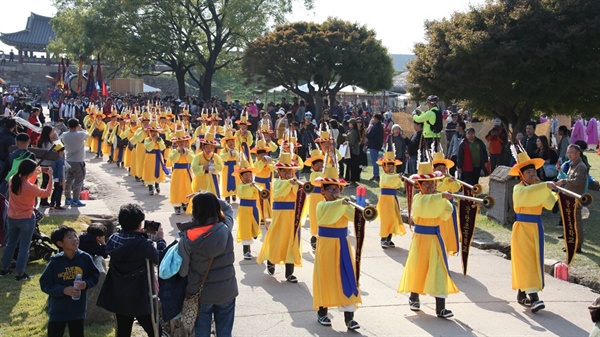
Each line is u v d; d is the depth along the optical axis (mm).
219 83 67312
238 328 7859
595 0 16250
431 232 8352
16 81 72000
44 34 75312
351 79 32344
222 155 16250
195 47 42375
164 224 13789
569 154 11602
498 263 11055
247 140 18250
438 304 8234
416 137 17188
